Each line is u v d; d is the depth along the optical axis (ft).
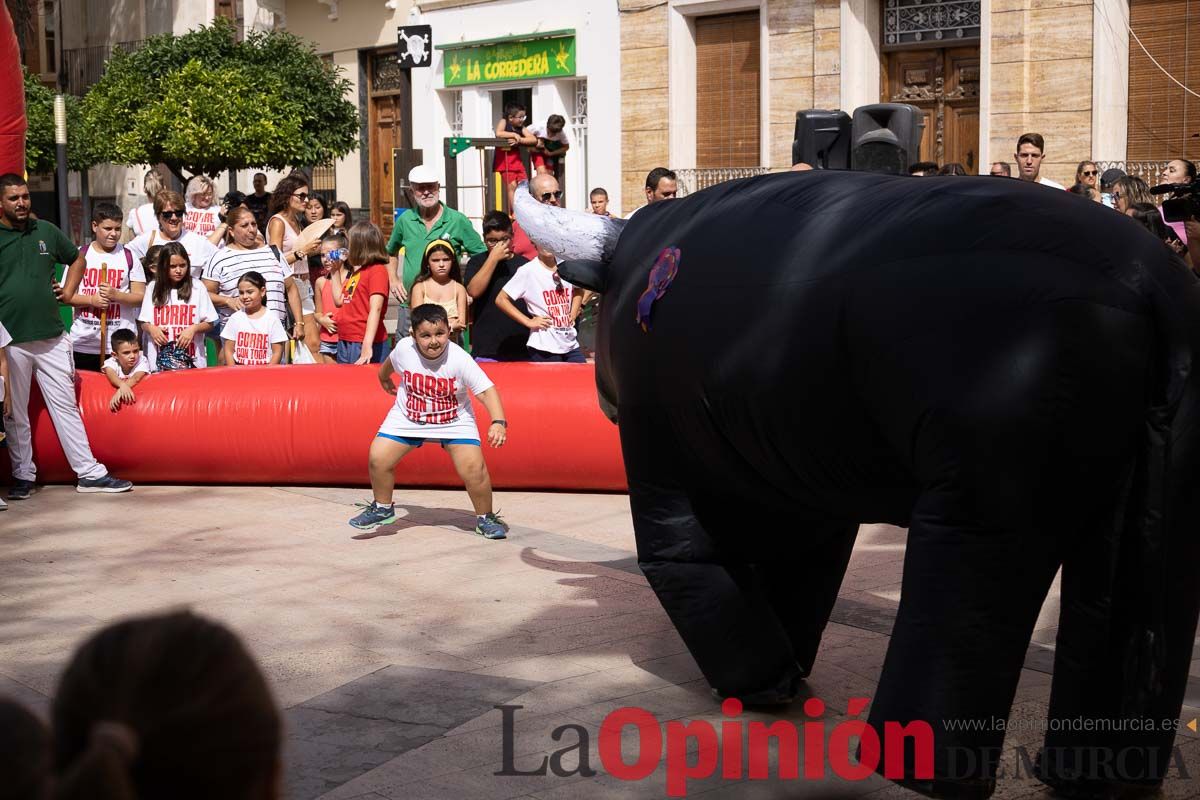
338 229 46.24
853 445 12.93
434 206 38.06
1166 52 52.29
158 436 30.83
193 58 75.05
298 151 75.20
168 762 5.06
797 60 61.57
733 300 13.88
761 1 62.49
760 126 63.98
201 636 5.24
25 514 28.58
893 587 22.15
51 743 5.08
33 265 29.71
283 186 42.91
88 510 28.94
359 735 15.90
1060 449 11.32
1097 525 11.91
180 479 31.53
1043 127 54.75
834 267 12.87
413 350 25.48
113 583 22.84
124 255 33.63
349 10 85.10
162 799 5.08
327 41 87.30
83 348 33.88
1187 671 12.29
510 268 33.53
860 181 13.91
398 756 15.24
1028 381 11.27
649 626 20.18
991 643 11.68
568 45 70.23
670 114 66.33
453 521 27.66
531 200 17.11
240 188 98.48
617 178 69.00
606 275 16.48
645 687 17.52
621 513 28.32
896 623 12.00
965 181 12.87
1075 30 53.52
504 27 73.82
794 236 13.60
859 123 18.95
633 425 15.79
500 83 74.59
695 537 16.02
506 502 29.53
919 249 12.23
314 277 44.34
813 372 12.95
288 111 74.90
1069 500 11.53
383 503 26.30
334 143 77.66
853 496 13.48
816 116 19.74
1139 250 11.62
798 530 16.12
